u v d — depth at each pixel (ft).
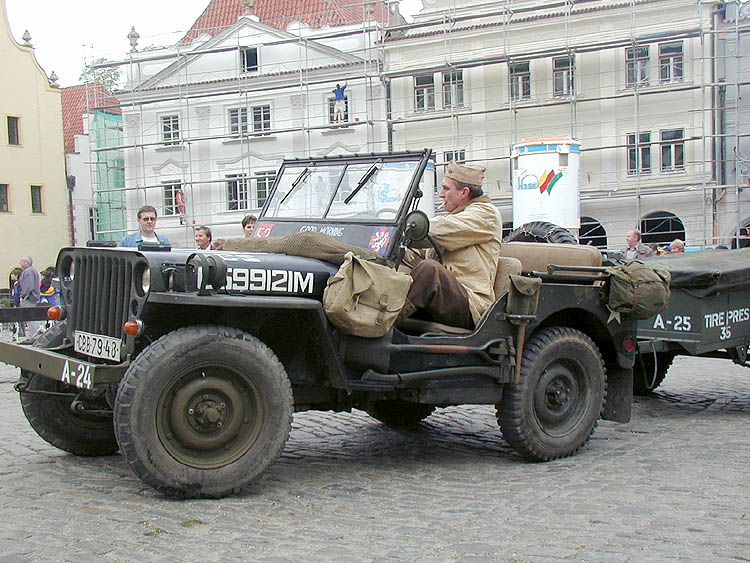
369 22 101.35
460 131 96.84
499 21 96.43
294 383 17.52
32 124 122.11
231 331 15.64
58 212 124.98
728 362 38.83
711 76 87.71
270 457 15.88
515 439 19.29
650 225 91.20
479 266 19.49
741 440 21.72
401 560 12.42
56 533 13.52
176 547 12.91
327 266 17.26
